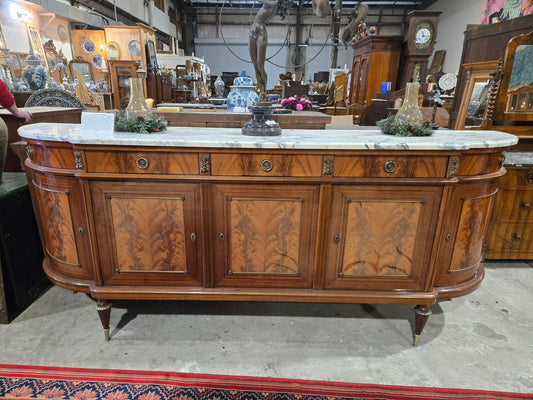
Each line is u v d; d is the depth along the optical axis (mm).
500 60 2652
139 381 1524
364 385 1531
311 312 2066
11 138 2590
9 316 1950
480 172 1666
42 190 1711
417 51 6172
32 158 1736
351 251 1684
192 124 2447
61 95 3148
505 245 2602
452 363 1676
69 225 1705
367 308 2115
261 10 1622
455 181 1547
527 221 2545
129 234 1661
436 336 1871
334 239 1658
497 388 1530
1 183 2074
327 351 1742
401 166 1542
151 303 2117
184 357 1678
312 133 1865
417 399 1463
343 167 1544
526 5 5730
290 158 1532
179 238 1672
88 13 7828
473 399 1470
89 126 1596
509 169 2408
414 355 1727
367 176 1558
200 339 1808
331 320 1996
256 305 2121
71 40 7809
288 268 1726
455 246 1753
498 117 2756
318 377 1575
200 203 1604
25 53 5426
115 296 1717
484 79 3168
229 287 1758
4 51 4359
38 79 3738
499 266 2645
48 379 1523
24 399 1427
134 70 6281
